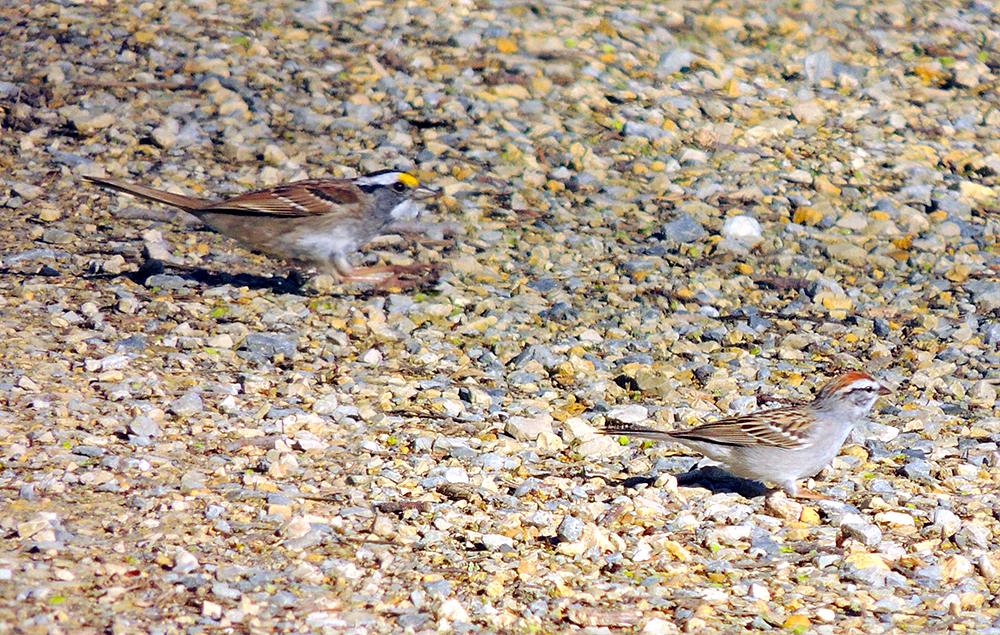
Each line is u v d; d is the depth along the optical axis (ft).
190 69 60.54
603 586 24.26
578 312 42.70
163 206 48.98
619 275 46.57
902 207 53.01
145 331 37.86
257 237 41.55
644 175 55.31
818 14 74.38
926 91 65.72
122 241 45.68
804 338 41.32
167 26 65.00
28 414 30.50
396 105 59.62
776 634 22.31
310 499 27.53
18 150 51.83
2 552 23.21
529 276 46.03
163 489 27.12
